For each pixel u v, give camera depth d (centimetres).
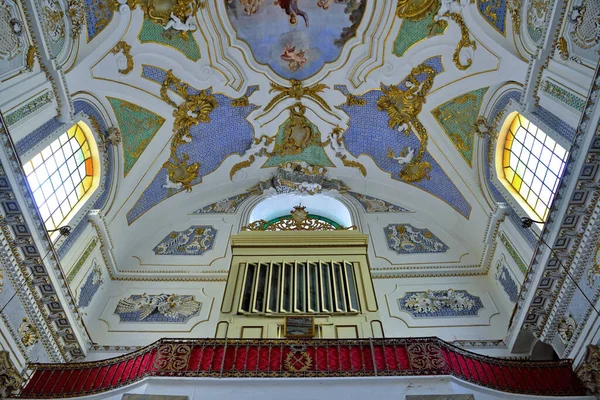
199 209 1534
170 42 1288
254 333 944
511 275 1155
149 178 1419
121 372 841
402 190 1530
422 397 757
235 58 1363
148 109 1344
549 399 805
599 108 796
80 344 1055
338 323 969
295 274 1108
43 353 985
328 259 1157
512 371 862
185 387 766
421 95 1366
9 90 877
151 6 1195
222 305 1014
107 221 1258
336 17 1307
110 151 1306
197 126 1439
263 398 754
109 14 1150
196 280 1293
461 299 1221
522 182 1180
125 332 1150
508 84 1170
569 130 940
